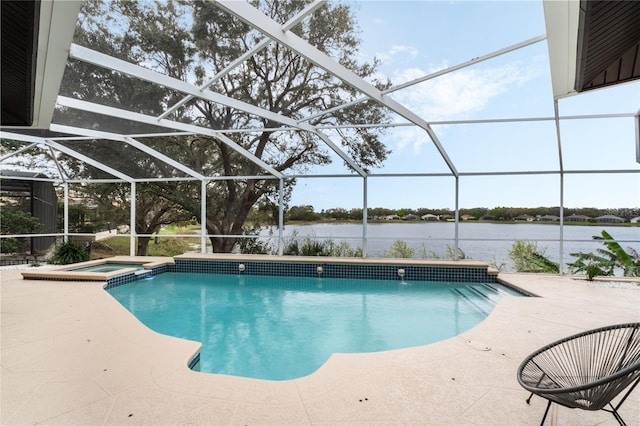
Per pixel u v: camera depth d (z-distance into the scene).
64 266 8.75
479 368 3.13
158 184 11.36
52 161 9.65
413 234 10.79
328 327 5.50
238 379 2.90
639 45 2.56
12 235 9.20
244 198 11.47
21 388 2.73
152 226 13.23
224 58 5.24
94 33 4.25
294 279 8.88
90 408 2.44
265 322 5.74
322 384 2.82
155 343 3.73
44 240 10.91
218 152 9.63
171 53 4.84
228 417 2.33
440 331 5.31
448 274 8.46
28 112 3.88
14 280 7.46
